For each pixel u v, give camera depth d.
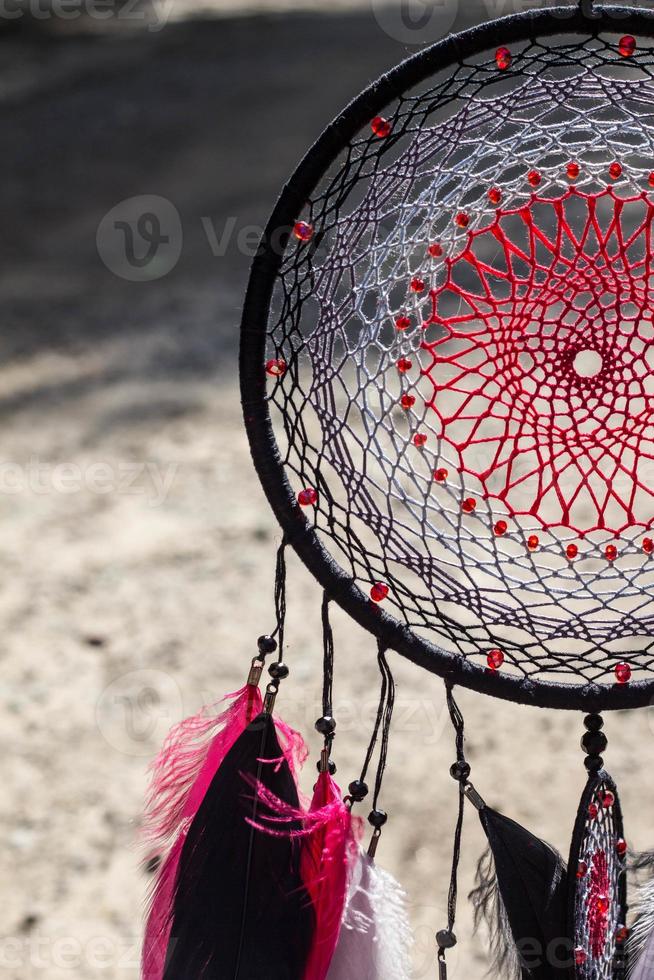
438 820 4.83
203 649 6.14
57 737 5.51
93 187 14.91
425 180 2.26
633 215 7.28
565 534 5.54
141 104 18.55
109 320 10.98
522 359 4.22
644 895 2.40
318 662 5.93
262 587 6.68
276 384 2.19
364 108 2.06
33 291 11.82
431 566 2.17
